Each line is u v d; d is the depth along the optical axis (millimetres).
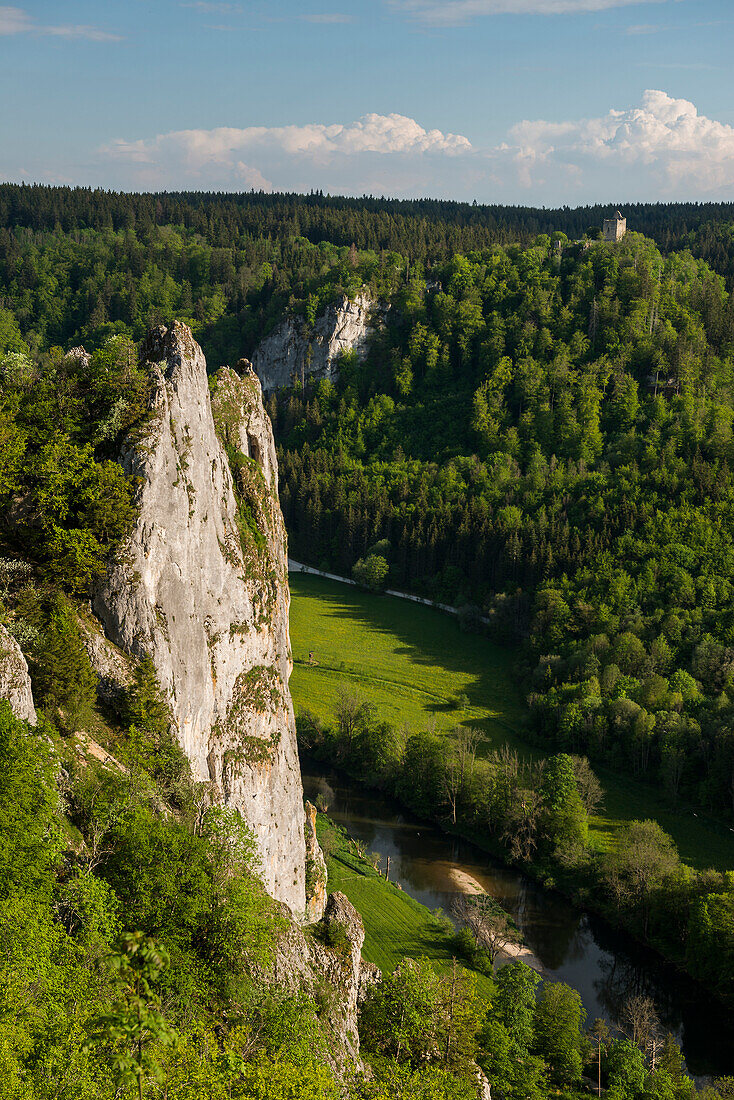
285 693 82062
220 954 47281
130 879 46188
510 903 105938
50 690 54656
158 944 20656
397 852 116250
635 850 102625
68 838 45938
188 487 68562
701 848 114062
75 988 34719
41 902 39125
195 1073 32500
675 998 89875
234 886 49531
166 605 64250
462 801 123938
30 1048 30141
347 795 131625
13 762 41656
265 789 74500
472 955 92938
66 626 57000
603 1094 73000
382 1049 62062
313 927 73312
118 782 51688
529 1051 77500
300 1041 44719
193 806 57531
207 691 69125
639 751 131875
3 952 34281
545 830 114688
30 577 61062
